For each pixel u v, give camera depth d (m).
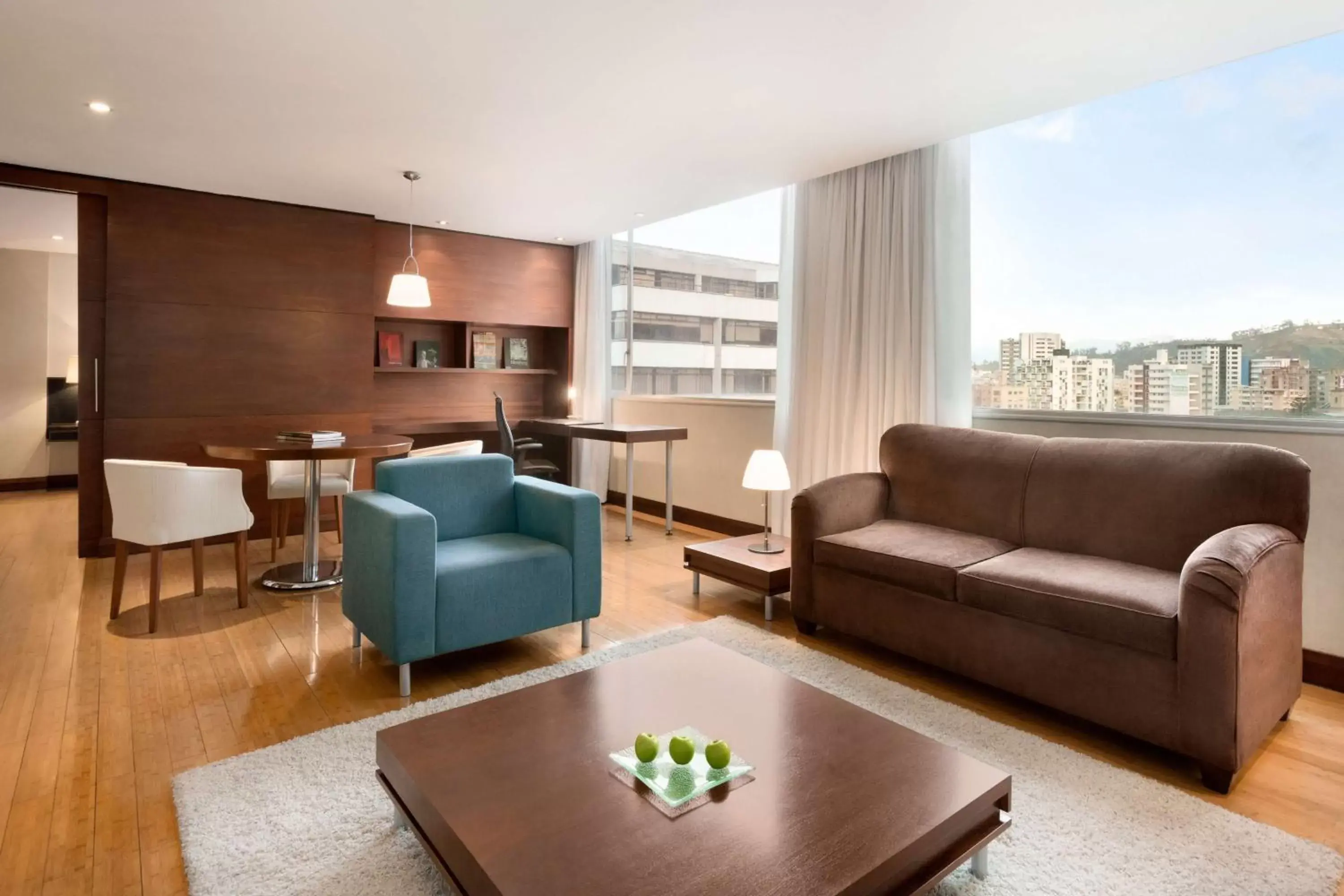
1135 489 2.78
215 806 1.90
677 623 3.43
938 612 2.75
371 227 5.33
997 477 3.21
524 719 1.77
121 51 2.77
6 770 2.10
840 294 4.33
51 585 3.88
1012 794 2.01
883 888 1.35
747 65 2.87
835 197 4.36
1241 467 2.54
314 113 3.38
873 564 2.93
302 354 5.08
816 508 3.20
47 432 6.97
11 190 4.50
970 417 3.82
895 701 2.59
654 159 4.06
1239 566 2.02
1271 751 2.30
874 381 4.14
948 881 1.65
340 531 5.06
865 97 3.18
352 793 1.97
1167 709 2.16
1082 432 3.44
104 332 4.46
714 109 3.32
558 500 3.07
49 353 6.96
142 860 1.72
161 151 3.92
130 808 1.92
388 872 1.66
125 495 3.23
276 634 3.20
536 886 1.19
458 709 1.82
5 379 6.79
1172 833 1.84
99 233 4.44
